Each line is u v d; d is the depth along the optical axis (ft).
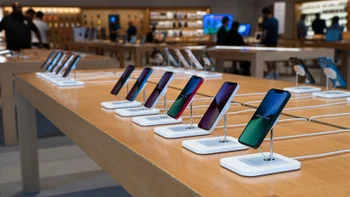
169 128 4.93
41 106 8.13
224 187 3.24
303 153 4.09
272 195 3.06
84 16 56.08
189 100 4.82
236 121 5.47
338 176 3.45
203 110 6.22
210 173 3.56
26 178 10.07
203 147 4.14
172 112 4.97
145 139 4.63
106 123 5.38
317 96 7.30
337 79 7.39
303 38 36.42
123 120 5.56
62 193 10.08
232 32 27.48
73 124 6.12
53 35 54.85
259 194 3.10
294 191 3.14
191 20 58.70
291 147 4.30
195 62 10.78
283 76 31.78
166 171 3.61
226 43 27.71
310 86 8.31
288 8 53.16
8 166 12.00
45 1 53.57
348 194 3.07
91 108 6.35
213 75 10.28
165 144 4.43
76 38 41.04
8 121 14.05
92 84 9.07
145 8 57.57
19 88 10.14
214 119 4.25
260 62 18.26
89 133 5.46
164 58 12.61
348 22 44.98
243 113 5.99
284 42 33.60
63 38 55.26
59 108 6.79
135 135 4.80
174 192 3.48
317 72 33.01
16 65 13.75
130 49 31.30
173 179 3.47
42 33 28.48
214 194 3.10
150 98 5.59
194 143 4.30
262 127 3.68
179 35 57.00
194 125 5.06
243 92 7.85
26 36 21.62
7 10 51.55
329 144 4.39
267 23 27.25
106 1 55.98
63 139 14.94
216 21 36.86
